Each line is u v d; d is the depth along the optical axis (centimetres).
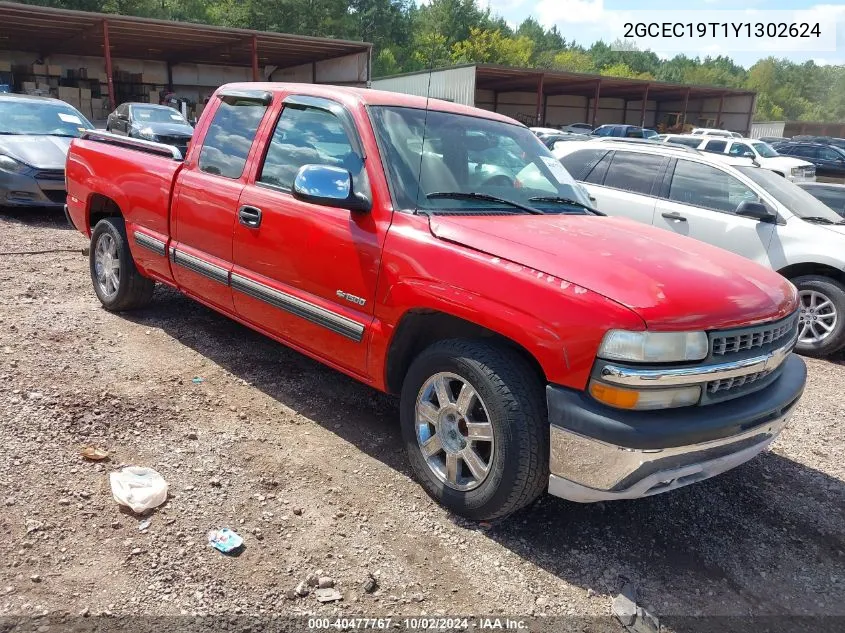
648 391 262
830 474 399
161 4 4678
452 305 299
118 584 251
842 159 2727
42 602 238
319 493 324
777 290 320
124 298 536
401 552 287
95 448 340
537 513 327
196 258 445
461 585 271
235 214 412
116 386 415
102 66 3272
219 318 561
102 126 2450
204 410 397
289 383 446
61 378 417
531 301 276
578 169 789
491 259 294
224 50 3027
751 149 2288
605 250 306
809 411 505
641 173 742
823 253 625
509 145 416
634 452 259
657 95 4769
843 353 671
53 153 938
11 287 605
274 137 410
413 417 329
